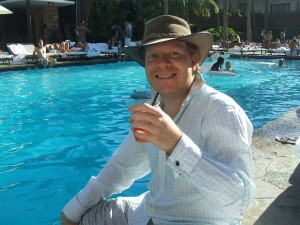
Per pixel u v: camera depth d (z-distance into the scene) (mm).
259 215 2834
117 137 6082
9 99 9188
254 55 21797
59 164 4879
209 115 1662
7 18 25266
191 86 1767
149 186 1988
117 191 2234
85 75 13898
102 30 25656
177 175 1570
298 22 37094
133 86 11336
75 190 4105
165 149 1457
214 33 31859
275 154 4277
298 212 2867
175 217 1806
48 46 18969
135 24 26984
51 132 6348
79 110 8023
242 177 1517
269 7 41969
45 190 4098
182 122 1747
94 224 2117
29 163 4910
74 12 26891
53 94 9898
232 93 10188
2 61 16969
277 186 3350
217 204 1532
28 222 3404
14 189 4109
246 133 1629
